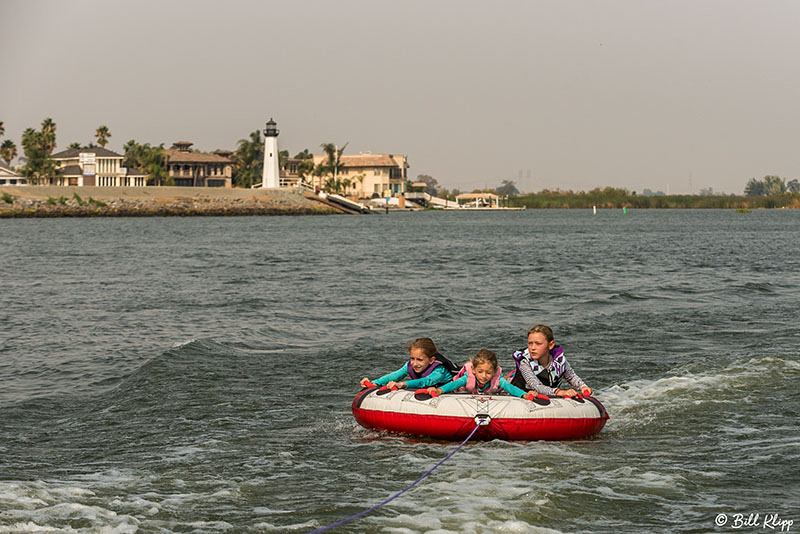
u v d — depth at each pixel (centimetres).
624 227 9788
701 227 9756
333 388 1245
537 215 17238
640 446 918
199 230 8119
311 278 3219
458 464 848
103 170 14862
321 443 941
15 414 1105
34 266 3775
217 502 735
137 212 12462
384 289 2780
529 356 1023
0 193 11612
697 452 889
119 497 746
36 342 1683
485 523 673
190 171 16488
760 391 1166
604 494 746
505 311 2162
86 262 4034
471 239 6706
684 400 1125
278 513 704
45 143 16038
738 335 1684
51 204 11731
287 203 14288
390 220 12362
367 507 716
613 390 1198
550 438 935
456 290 2738
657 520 684
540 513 696
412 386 1014
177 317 2061
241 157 17512
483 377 969
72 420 1073
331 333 1819
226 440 956
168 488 776
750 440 931
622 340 1639
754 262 4050
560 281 3066
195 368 1382
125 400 1175
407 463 855
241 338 1708
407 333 1805
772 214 18725
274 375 1337
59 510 702
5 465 860
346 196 17662
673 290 2661
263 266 3825
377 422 975
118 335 1773
